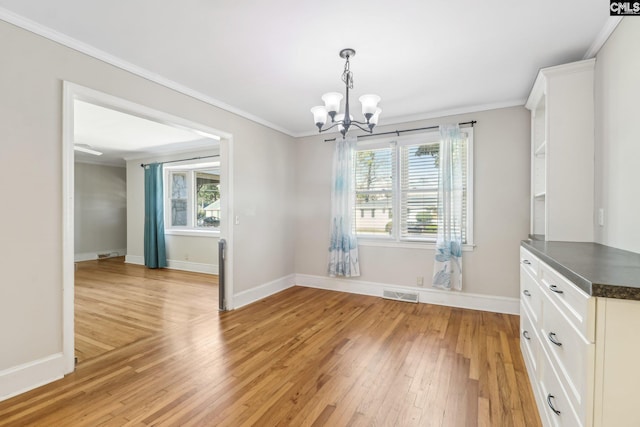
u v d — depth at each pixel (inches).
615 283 39.8
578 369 44.7
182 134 187.8
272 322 125.6
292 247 187.2
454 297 145.4
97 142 209.5
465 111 141.8
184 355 96.7
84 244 279.3
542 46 88.4
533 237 109.2
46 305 80.8
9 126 74.3
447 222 142.2
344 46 88.7
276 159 172.1
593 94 90.4
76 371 86.5
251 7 71.3
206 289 177.9
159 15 74.5
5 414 67.9
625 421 39.9
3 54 73.0
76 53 86.1
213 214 233.9
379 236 164.1
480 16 74.7
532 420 66.8
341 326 121.3
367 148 166.6
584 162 91.2
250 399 74.2
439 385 80.2
